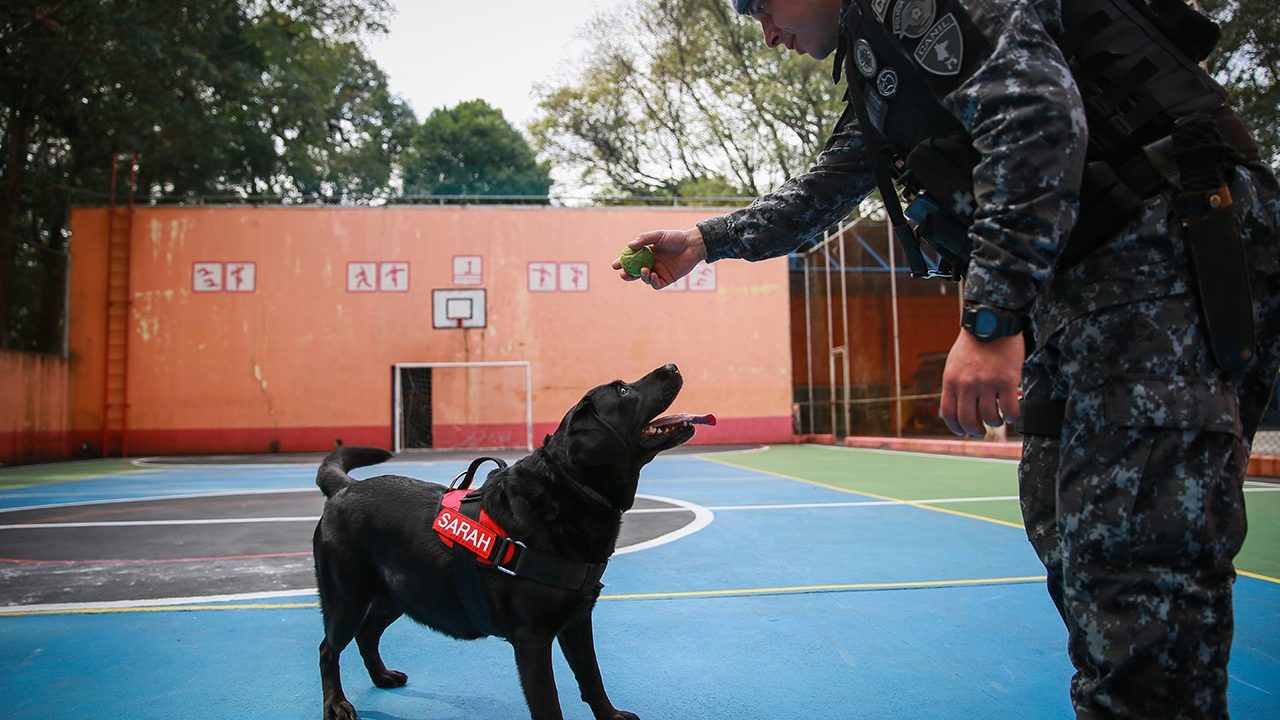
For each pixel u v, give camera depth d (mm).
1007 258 1415
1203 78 1566
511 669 3221
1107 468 1479
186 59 20250
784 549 5574
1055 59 1467
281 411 20594
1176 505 1428
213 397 20469
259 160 27344
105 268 20547
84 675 3158
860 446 19594
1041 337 1635
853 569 4887
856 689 2898
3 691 2980
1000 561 5047
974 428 1545
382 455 3348
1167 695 1419
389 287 21094
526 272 21484
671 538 6070
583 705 2811
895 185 2014
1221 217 1447
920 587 4391
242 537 6473
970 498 8477
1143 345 1466
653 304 21797
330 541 2764
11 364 17391
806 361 24703
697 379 21797
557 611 2336
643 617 3877
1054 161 1407
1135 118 1525
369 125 36938
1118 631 1441
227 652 3449
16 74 18562
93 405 20188
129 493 10375
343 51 30938
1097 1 1607
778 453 17766
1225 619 1452
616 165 35125
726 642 3477
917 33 1626
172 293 20578
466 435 21047
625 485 2457
